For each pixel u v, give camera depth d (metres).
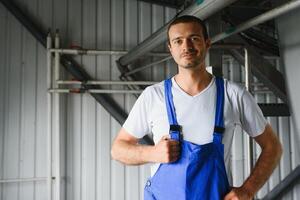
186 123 1.08
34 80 3.01
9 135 2.93
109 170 3.12
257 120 1.13
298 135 1.55
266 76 1.96
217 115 1.08
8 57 2.96
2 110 2.93
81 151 3.07
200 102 1.10
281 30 1.56
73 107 3.06
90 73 3.12
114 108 3.11
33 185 2.96
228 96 1.12
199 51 1.11
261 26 2.58
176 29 1.12
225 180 1.05
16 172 2.93
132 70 3.05
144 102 1.18
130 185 3.15
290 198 3.45
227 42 1.82
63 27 3.08
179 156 1.06
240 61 2.03
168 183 1.07
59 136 2.95
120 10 3.21
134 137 1.22
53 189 2.94
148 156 1.09
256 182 1.08
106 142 3.13
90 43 3.13
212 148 1.04
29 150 2.97
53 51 2.89
